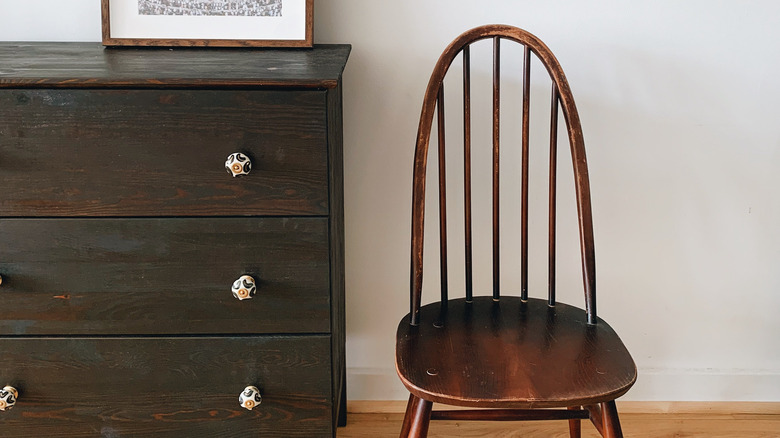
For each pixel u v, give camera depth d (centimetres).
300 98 114
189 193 119
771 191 170
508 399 114
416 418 124
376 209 171
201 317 126
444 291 147
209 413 132
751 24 159
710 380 183
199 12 149
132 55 137
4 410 130
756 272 176
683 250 175
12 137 115
